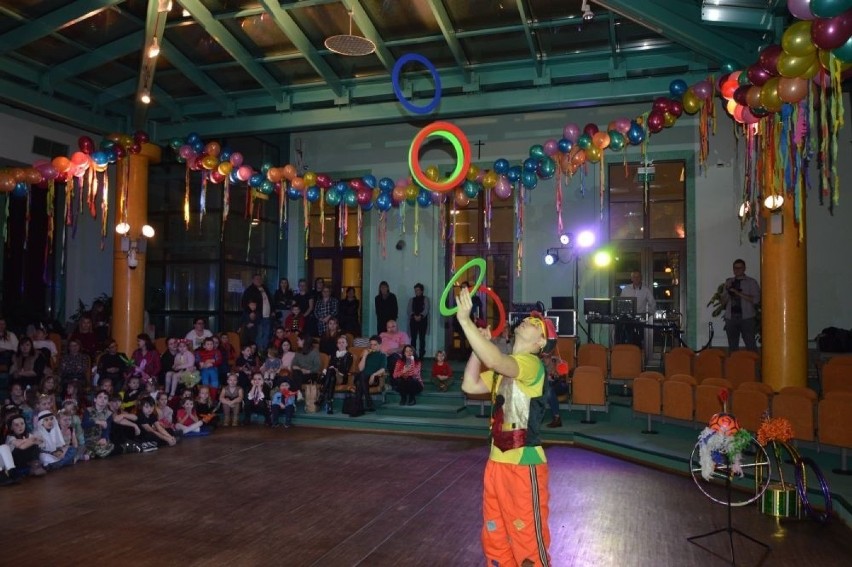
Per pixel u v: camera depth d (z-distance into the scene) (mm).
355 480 6770
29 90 10367
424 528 5223
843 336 10195
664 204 12148
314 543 4887
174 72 11180
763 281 7996
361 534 5082
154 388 9109
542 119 12812
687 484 6633
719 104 11766
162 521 5414
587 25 9336
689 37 8086
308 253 14414
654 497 6148
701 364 9391
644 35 9500
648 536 5051
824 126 5391
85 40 9961
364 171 13953
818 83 5469
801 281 7742
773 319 7812
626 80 10156
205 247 13094
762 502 5645
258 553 4676
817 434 6566
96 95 11594
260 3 9320
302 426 10148
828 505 5348
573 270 12477
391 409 10227
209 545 4844
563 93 10406
